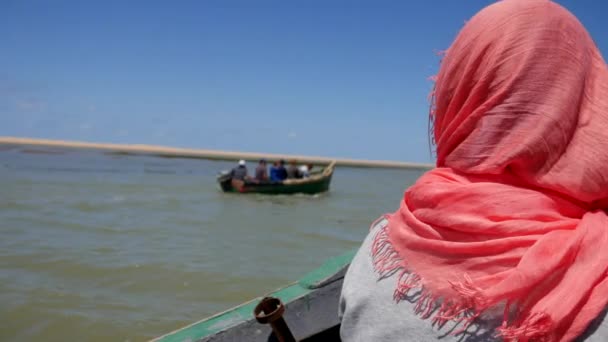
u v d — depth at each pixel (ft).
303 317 7.59
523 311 3.60
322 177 84.02
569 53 4.05
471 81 4.33
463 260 3.91
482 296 3.58
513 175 4.16
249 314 7.97
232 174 83.15
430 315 3.96
